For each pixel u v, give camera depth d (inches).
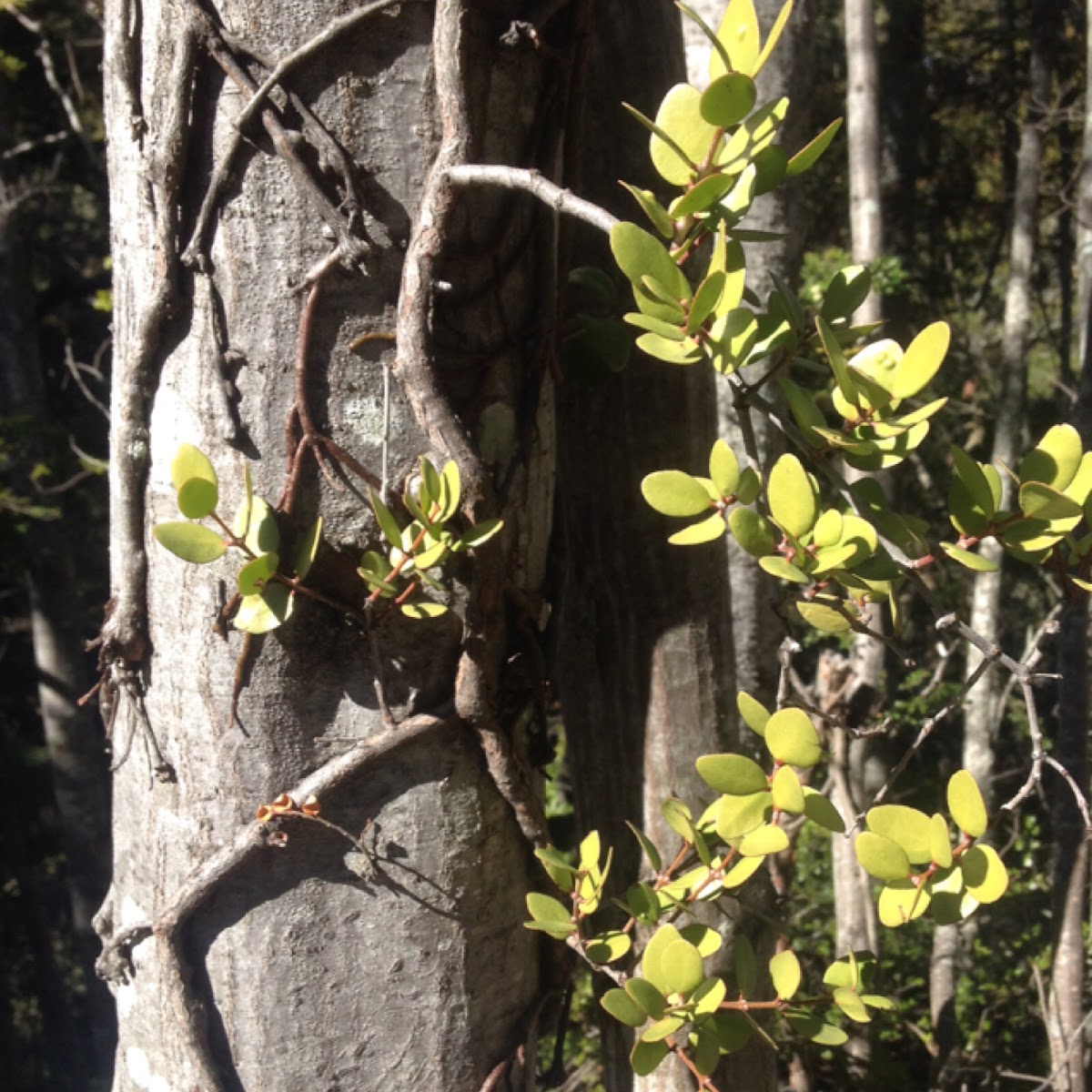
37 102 230.4
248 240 43.2
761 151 40.5
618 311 52.2
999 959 163.3
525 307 45.8
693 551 53.7
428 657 44.8
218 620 44.2
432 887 45.3
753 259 86.6
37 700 268.5
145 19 43.6
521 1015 47.7
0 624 261.6
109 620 46.0
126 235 44.9
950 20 262.8
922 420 40.5
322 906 44.9
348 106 42.9
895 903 41.0
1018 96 242.8
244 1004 45.1
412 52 43.1
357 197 42.9
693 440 54.1
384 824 44.9
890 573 41.7
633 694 54.1
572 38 45.2
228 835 44.8
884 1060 119.6
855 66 133.4
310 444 43.4
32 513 175.5
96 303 186.5
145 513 45.4
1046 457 41.5
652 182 52.9
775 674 90.3
